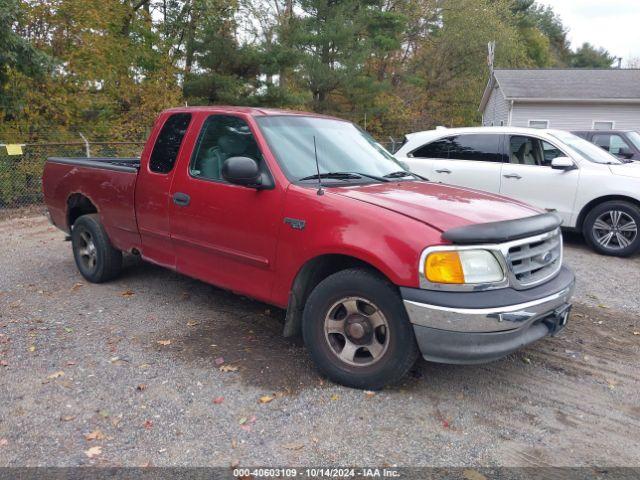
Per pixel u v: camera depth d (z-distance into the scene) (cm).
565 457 302
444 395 366
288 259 391
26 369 399
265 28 2488
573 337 473
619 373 405
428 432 323
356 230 355
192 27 2331
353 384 366
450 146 902
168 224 486
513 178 837
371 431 323
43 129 1427
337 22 2472
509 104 2359
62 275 646
